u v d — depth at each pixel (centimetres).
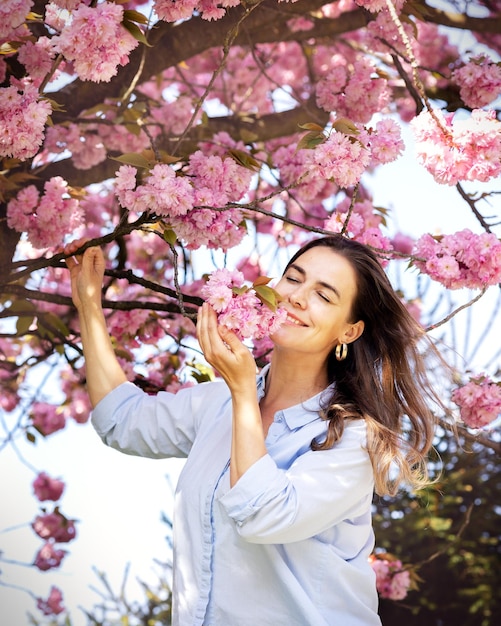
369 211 338
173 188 220
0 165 301
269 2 327
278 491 188
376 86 343
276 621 196
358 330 225
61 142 324
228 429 213
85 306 246
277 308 201
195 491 205
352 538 210
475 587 496
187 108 367
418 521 499
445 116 246
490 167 243
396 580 382
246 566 198
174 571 207
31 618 404
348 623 201
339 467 201
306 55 386
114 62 217
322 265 219
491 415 295
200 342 195
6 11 238
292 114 380
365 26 375
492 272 254
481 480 498
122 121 316
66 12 264
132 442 232
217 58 434
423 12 326
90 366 241
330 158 227
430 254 259
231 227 243
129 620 468
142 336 337
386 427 212
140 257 395
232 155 246
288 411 215
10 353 381
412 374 235
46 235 288
